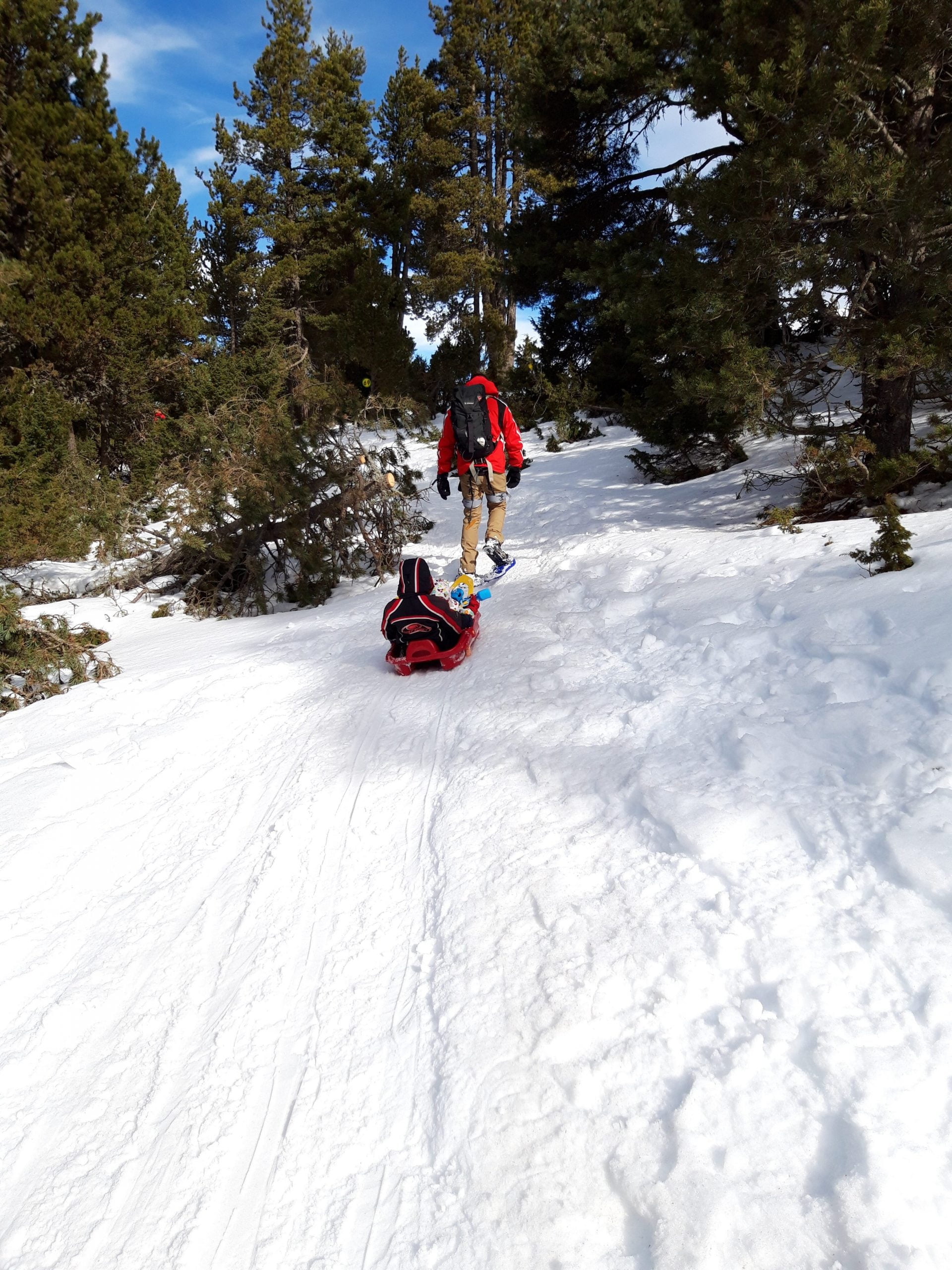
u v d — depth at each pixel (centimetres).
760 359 673
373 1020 257
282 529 1016
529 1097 211
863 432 788
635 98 1166
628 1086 205
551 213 1355
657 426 1018
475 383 679
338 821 385
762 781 307
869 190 594
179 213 2105
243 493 985
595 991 235
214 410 1848
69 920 346
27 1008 293
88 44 1602
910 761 286
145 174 1883
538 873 297
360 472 1047
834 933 228
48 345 1563
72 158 1521
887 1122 175
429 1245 185
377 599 890
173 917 336
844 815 273
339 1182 206
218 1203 207
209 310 2555
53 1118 244
